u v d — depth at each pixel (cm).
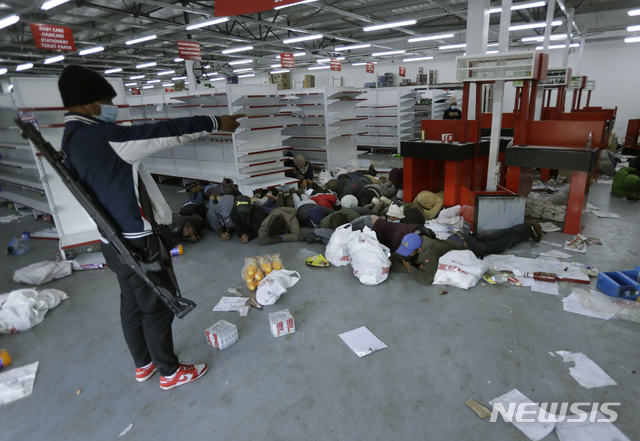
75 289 351
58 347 261
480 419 181
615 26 1162
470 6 487
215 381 218
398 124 1112
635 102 1266
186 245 453
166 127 163
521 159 428
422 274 316
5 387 220
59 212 405
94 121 164
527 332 248
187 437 181
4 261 432
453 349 234
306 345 246
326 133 815
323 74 2108
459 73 405
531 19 1169
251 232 458
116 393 214
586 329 247
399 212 439
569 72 568
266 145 667
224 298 315
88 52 1180
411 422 182
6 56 1448
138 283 183
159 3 804
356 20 1225
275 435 179
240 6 273
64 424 194
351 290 318
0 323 278
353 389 205
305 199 547
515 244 383
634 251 368
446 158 480
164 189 801
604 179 709
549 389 198
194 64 1070
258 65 2145
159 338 199
